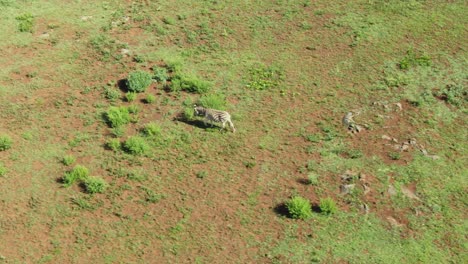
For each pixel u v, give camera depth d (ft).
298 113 88.99
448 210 73.72
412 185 76.89
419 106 90.58
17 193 73.15
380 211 72.79
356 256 66.64
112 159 79.00
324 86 94.68
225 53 101.76
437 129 86.79
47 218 70.08
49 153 79.66
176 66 96.53
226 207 72.59
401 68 98.27
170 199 73.46
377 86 94.38
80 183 75.00
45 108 87.86
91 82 93.61
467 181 78.18
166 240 68.03
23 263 64.18
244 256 66.33
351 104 90.84
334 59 100.89
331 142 83.35
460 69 98.58
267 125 86.43
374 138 84.38
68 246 66.64
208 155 80.53
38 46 101.65
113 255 65.82
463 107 91.20
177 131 84.33
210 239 68.28
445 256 67.62
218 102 88.53
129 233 68.64
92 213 71.05
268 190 75.25
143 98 90.79
